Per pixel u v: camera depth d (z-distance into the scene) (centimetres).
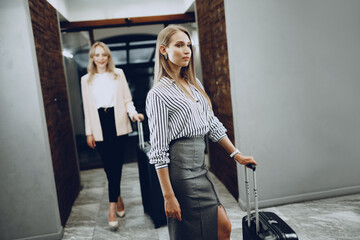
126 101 279
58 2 397
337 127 291
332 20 279
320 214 262
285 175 287
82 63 475
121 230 265
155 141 127
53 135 281
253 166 144
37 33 267
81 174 464
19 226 253
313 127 287
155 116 127
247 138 278
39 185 252
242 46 268
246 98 274
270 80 276
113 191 269
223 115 320
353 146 295
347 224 241
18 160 247
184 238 135
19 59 237
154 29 485
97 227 276
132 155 507
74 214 309
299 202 290
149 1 480
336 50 283
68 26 459
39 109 245
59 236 257
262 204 285
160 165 126
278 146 283
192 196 133
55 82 315
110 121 269
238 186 295
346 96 289
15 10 233
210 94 370
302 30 276
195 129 132
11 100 240
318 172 293
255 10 267
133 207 315
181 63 129
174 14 483
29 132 246
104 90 267
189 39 133
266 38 271
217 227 140
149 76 496
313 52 279
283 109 281
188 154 132
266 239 139
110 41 479
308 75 281
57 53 346
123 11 477
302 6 273
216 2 301
